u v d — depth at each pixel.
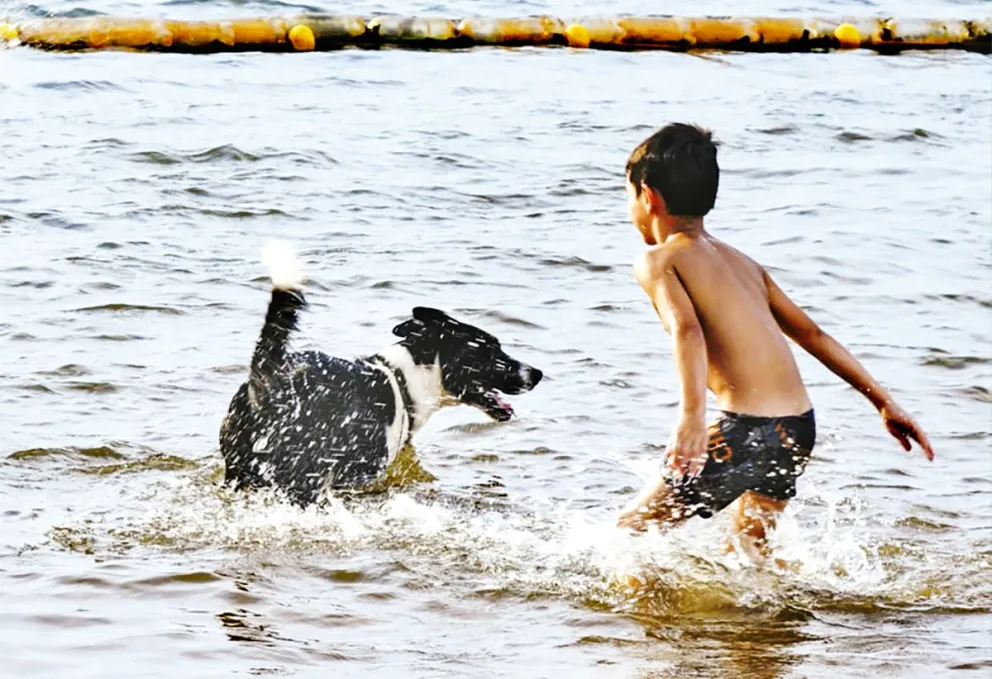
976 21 32.84
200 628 7.08
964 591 8.03
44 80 23.94
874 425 11.18
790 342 13.26
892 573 8.24
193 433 10.39
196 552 8.27
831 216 17.67
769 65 28.98
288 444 9.33
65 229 15.62
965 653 7.11
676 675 6.71
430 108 23.20
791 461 7.86
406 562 8.23
